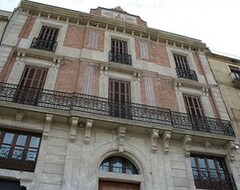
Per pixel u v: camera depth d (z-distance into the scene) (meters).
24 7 16.28
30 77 12.89
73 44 15.32
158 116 12.42
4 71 12.44
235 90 16.58
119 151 11.11
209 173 11.88
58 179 9.70
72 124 10.89
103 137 11.32
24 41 14.40
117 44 16.66
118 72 14.51
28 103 11.16
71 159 10.25
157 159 11.34
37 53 13.64
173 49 17.75
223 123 13.35
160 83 14.94
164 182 10.70
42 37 15.25
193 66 17.06
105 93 13.16
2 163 9.65
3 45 13.62
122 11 19.20
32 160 10.04
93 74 13.85
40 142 10.59
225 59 18.78
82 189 9.59
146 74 15.02
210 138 12.40
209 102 15.04
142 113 12.34
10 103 10.62
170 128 11.84
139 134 11.89
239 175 11.94
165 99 14.18
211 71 17.23
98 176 10.21
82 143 10.84
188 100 14.86
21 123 10.68
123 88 14.02
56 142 10.64
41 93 11.63
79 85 13.00
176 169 11.33
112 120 11.31
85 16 16.94
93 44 15.65
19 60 13.23
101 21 17.16
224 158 12.62
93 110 11.62
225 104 15.28
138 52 16.33
